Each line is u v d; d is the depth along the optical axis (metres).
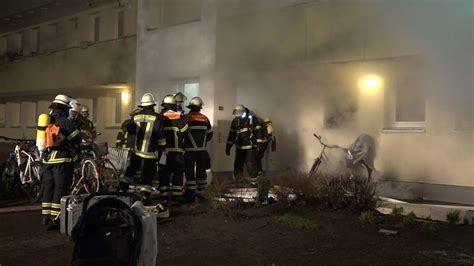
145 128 7.62
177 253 5.28
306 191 7.46
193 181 8.48
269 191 7.75
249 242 5.70
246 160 9.36
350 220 6.67
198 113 8.76
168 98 8.38
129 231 3.35
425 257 4.93
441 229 6.17
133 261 3.29
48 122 6.43
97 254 3.28
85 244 3.31
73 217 6.02
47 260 4.98
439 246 5.40
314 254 5.20
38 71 18.64
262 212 7.23
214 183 8.27
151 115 7.66
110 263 3.21
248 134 9.31
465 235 5.86
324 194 7.39
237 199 7.43
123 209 3.43
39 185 8.68
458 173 8.20
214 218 6.96
